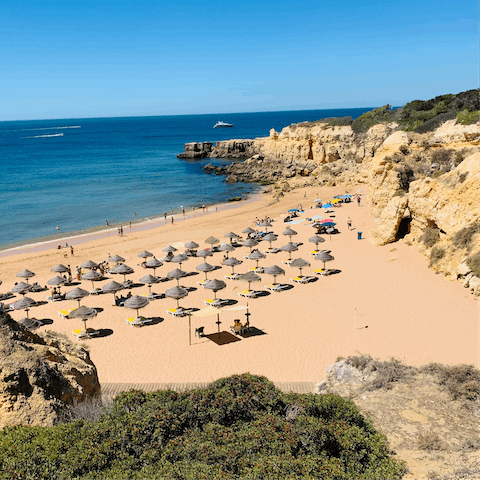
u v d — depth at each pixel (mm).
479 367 20812
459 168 35844
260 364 23438
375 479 10555
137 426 11359
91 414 12203
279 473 9898
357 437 11883
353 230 51250
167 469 9875
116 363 24188
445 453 12328
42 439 10266
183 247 49469
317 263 41000
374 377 18000
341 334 26578
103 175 116062
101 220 69188
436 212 35875
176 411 12531
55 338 15414
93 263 39250
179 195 89750
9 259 48250
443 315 27547
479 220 32094
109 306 33562
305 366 22938
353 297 32219
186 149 154375
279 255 45250
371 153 91375
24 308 30172
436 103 87812
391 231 41688
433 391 16234
